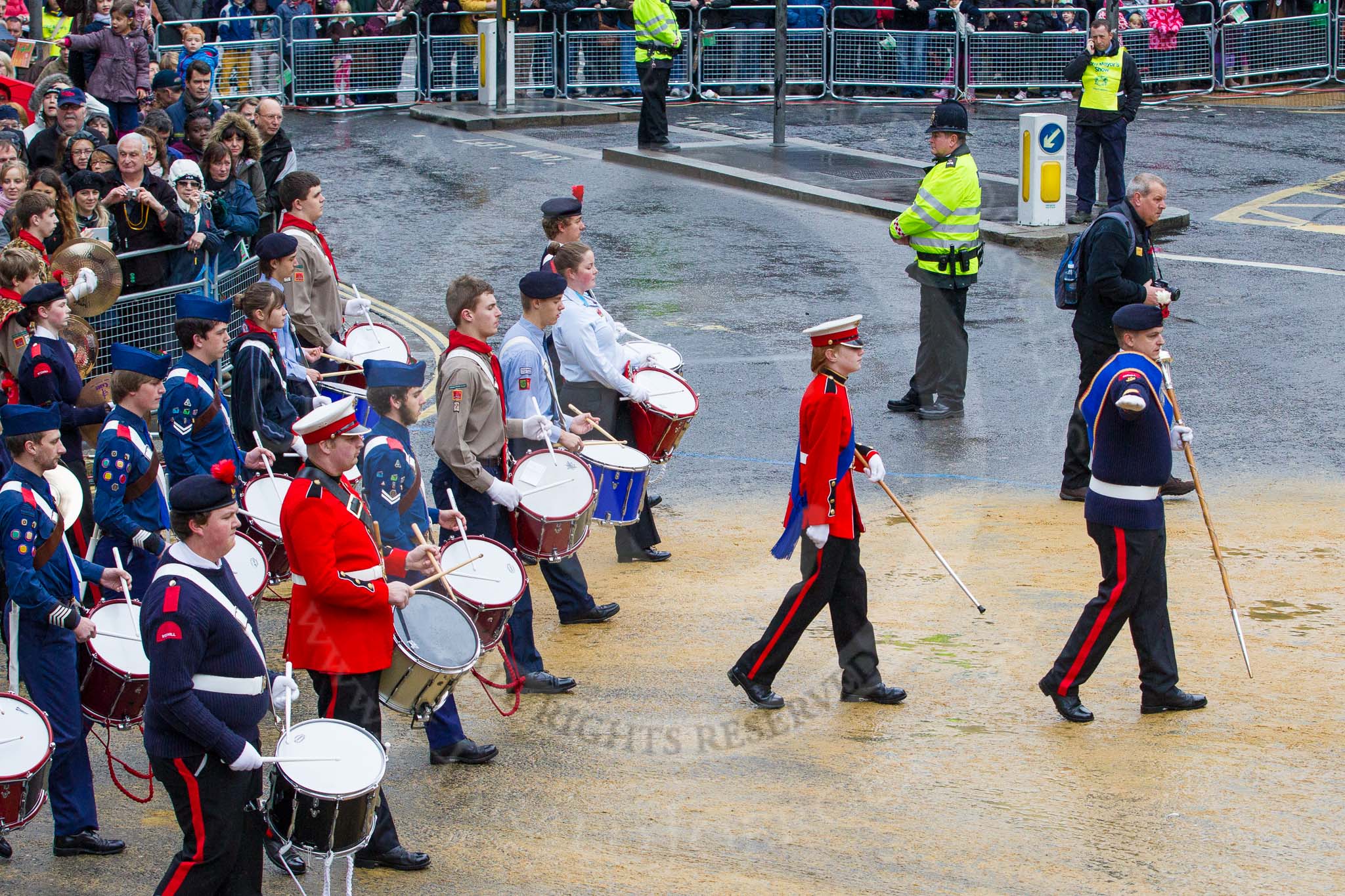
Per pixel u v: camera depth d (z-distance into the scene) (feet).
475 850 50.75
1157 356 61.52
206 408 67.67
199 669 45.80
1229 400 102.83
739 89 221.46
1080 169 151.02
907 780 54.19
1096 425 60.34
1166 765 55.83
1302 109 218.38
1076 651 59.52
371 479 57.31
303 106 189.16
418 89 185.78
